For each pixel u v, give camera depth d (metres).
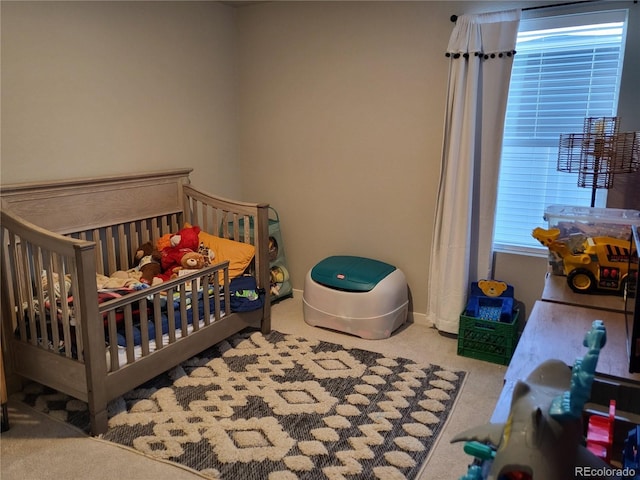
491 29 2.89
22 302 2.44
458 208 3.10
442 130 3.24
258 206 3.14
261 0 3.68
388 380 2.73
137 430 2.29
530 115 3.03
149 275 2.92
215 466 2.06
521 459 0.91
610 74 2.78
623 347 1.62
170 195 3.36
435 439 2.23
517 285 3.19
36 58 2.63
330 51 3.55
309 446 2.18
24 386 2.65
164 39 3.33
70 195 2.72
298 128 3.79
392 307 3.25
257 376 2.76
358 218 3.68
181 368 2.82
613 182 2.71
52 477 2.00
